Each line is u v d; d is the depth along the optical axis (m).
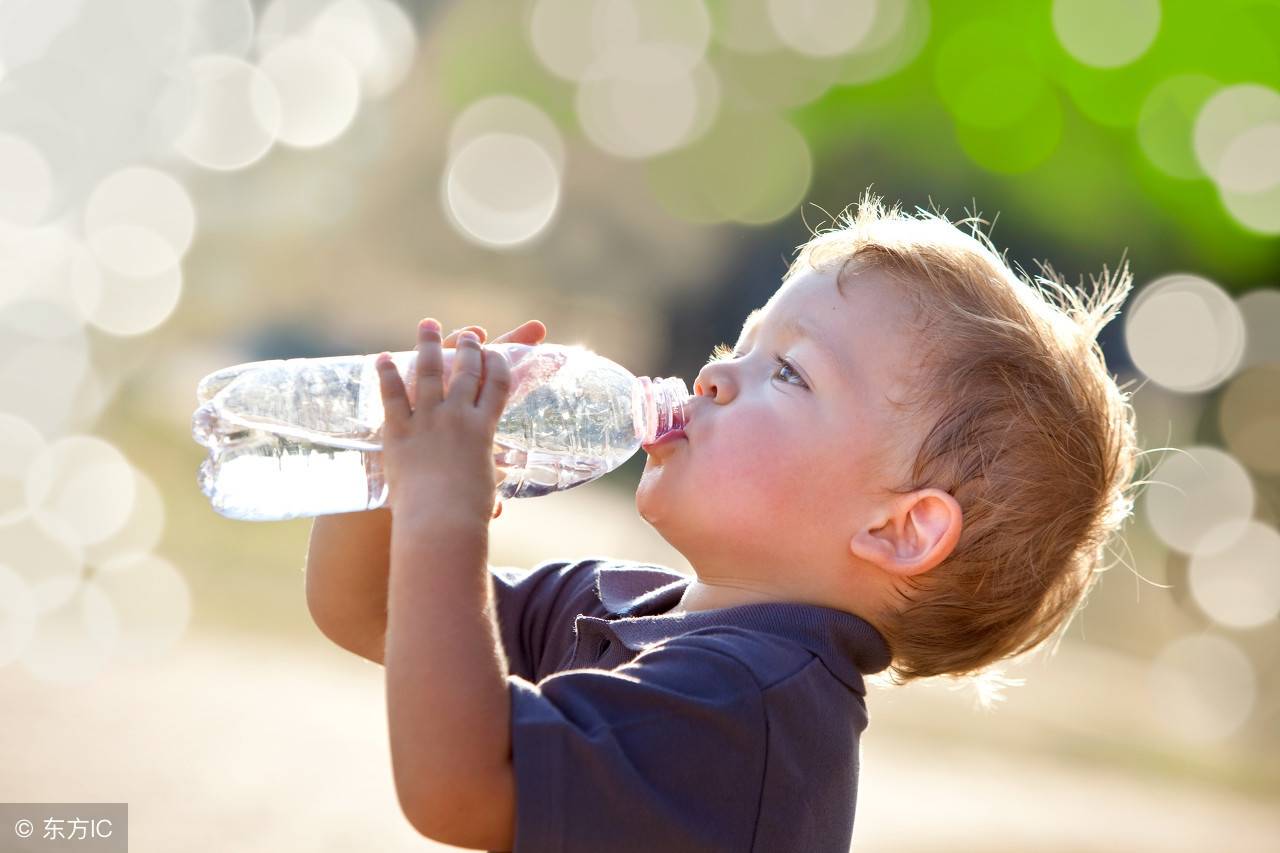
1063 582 2.10
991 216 13.60
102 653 5.54
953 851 4.86
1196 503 10.85
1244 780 7.22
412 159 13.95
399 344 12.13
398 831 3.95
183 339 10.98
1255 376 11.78
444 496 1.69
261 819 3.88
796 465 1.94
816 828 1.71
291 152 13.36
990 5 14.18
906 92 14.46
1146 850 5.32
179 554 7.30
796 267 2.14
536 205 13.85
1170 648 9.80
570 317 13.13
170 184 12.41
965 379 1.97
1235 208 12.87
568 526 9.37
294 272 12.38
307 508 2.08
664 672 1.67
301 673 5.69
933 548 1.92
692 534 1.99
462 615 1.63
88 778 4.01
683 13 14.86
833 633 1.83
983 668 2.09
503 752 1.58
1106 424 2.14
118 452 8.77
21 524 7.29
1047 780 6.40
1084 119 13.61
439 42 14.73
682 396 2.06
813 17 14.87
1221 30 13.11
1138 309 12.08
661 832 1.58
